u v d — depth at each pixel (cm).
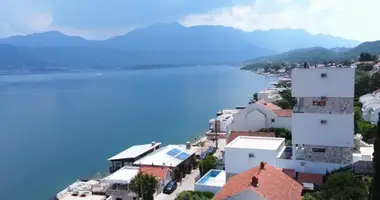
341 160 5216
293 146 5384
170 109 18775
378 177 3300
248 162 5253
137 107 19812
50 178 8188
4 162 9681
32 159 9919
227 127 9125
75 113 18100
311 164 5219
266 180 3616
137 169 6272
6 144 11794
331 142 5256
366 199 3759
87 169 8775
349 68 5125
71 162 9469
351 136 5169
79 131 13650
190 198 4728
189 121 15112
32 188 7519
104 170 8600
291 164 5309
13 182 7981
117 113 17862
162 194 5878
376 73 14612
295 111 5397
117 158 7600
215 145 9050
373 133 7338
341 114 5188
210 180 5519
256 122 8325
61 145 11512
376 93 12438
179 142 11275
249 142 5712
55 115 17575
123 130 13650
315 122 5303
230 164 5344
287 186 3762
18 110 19350
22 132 13638
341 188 4009
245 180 3722
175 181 6366
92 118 16525
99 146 11238
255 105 8369
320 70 5256
